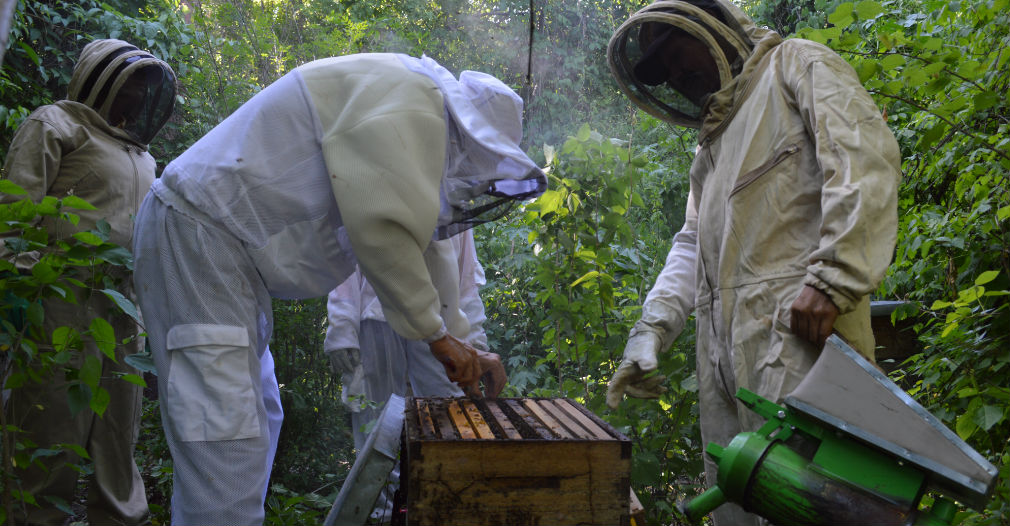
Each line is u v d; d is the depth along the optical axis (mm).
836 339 1468
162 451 3508
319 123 2203
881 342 3031
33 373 2168
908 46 2521
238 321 2188
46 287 2203
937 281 2943
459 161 2346
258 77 5824
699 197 2471
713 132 2174
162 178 2273
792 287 1905
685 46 2191
